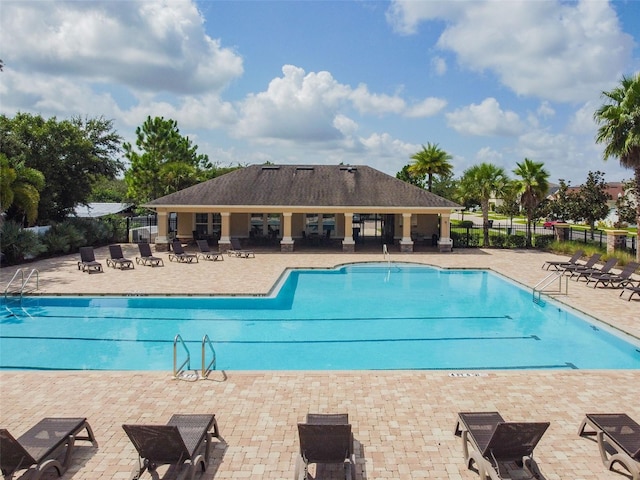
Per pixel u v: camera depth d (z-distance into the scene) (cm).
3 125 3203
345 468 602
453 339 1343
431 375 945
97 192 7519
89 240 3244
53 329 1406
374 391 866
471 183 3428
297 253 2995
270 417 762
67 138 3328
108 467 623
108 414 770
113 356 1185
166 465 632
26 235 2447
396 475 612
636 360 1162
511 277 2147
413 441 693
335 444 581
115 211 4516
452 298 1862
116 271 2212
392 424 744
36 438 615
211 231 3556
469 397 844
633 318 1412
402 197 3153
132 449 665
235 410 786
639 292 1653
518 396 850
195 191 3200
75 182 3462
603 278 1930
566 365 1130
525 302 1792
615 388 888
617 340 1298
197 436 621
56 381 904
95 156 3556
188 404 807
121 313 1592
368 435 710
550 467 629
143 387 877
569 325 1484
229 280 1992
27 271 2173
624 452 605
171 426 547
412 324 1491
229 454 655
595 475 612
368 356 1198
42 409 788
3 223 2484
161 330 1409
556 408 803
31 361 1147
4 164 2492
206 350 1235
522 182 3316
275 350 1241
